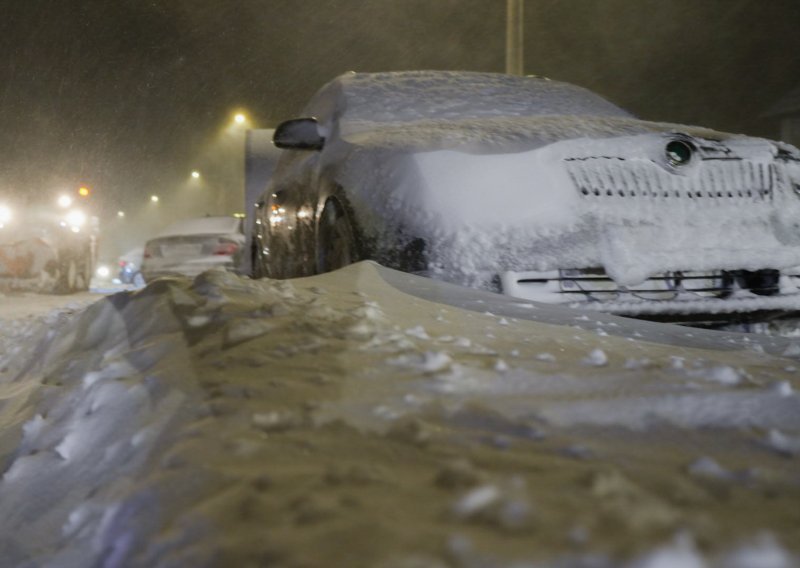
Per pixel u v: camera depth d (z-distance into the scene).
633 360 2.36
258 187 8.38
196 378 2.13
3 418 2.82
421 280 3.56
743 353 2.99
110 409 2.19
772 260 4.00
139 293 3.10
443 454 1.58
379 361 2.16
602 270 3.86
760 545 1.11
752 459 1.66
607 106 5.47
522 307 3.44
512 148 3.86
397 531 1.22
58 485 2.02
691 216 3.94
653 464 1.58
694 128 4.45
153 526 1.48
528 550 1.13
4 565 1.83
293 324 2.48
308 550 1.19
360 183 4.08
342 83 5.45
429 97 5.23
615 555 1.08
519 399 1.95
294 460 1.59
